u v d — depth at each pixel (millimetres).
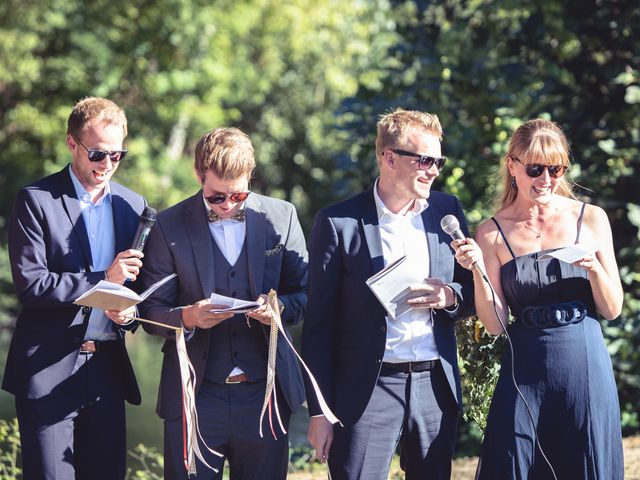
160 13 38188
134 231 8039
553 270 7348
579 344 7223
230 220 7582
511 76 14031
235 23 39688
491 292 7242
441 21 15562
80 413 7812
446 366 7250
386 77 14758
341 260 7270
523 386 7250
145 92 39781
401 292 6961
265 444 7484
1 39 35469
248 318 7395
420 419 7223
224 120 43781
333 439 7285
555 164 7270
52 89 39438
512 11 15078
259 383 7520
